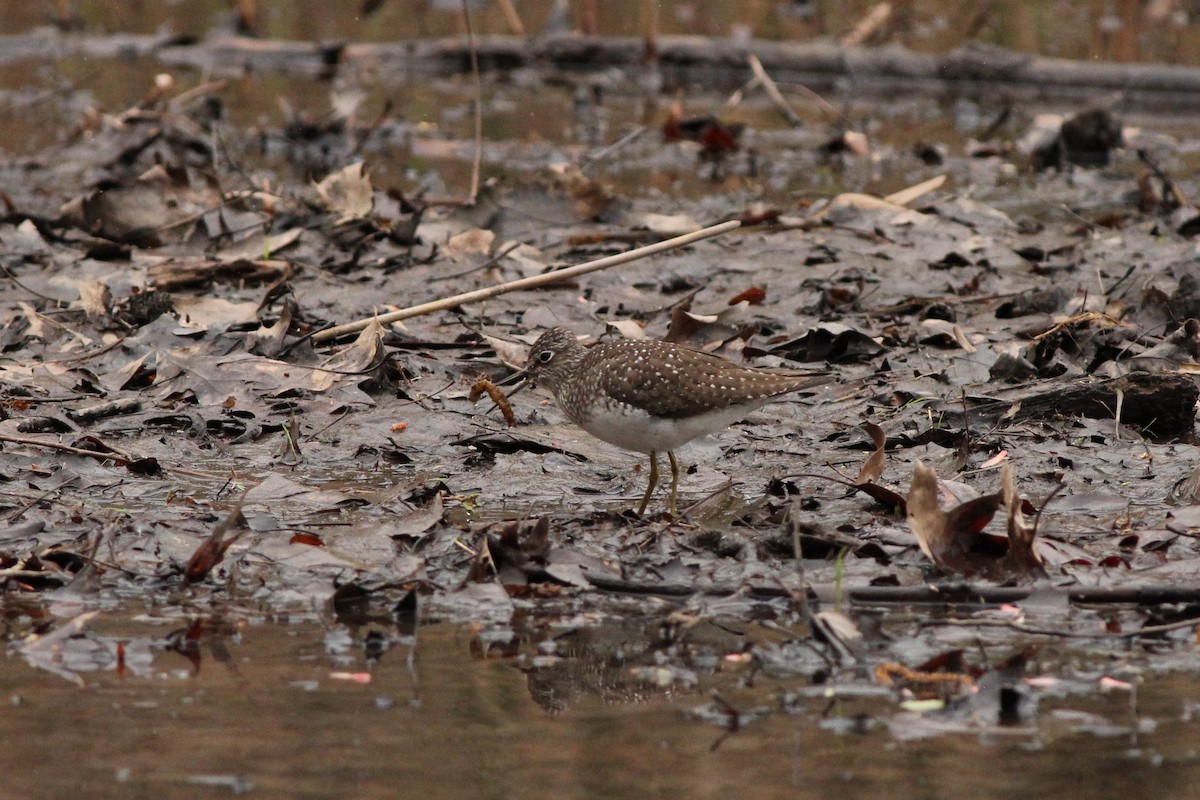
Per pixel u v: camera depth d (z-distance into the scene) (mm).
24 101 26734
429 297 16031
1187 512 10430
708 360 10727
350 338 14492
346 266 17016
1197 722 7852
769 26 32000
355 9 34188
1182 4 32938
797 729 7832
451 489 11398
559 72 30438
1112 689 8234
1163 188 20406
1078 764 7430
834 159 24250
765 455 12094
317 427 12570
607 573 9648
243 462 11914
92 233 17812
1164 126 26578
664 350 10727
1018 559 9461
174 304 15008
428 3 34656
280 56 30641
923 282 16734
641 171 23219
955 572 9555
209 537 10062
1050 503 10945
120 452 11727
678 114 25062
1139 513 10719
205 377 13289
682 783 7258
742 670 8516
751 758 7512
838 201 19641
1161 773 7312
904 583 9508
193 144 23188
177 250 17422
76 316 15070
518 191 19344
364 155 23953
